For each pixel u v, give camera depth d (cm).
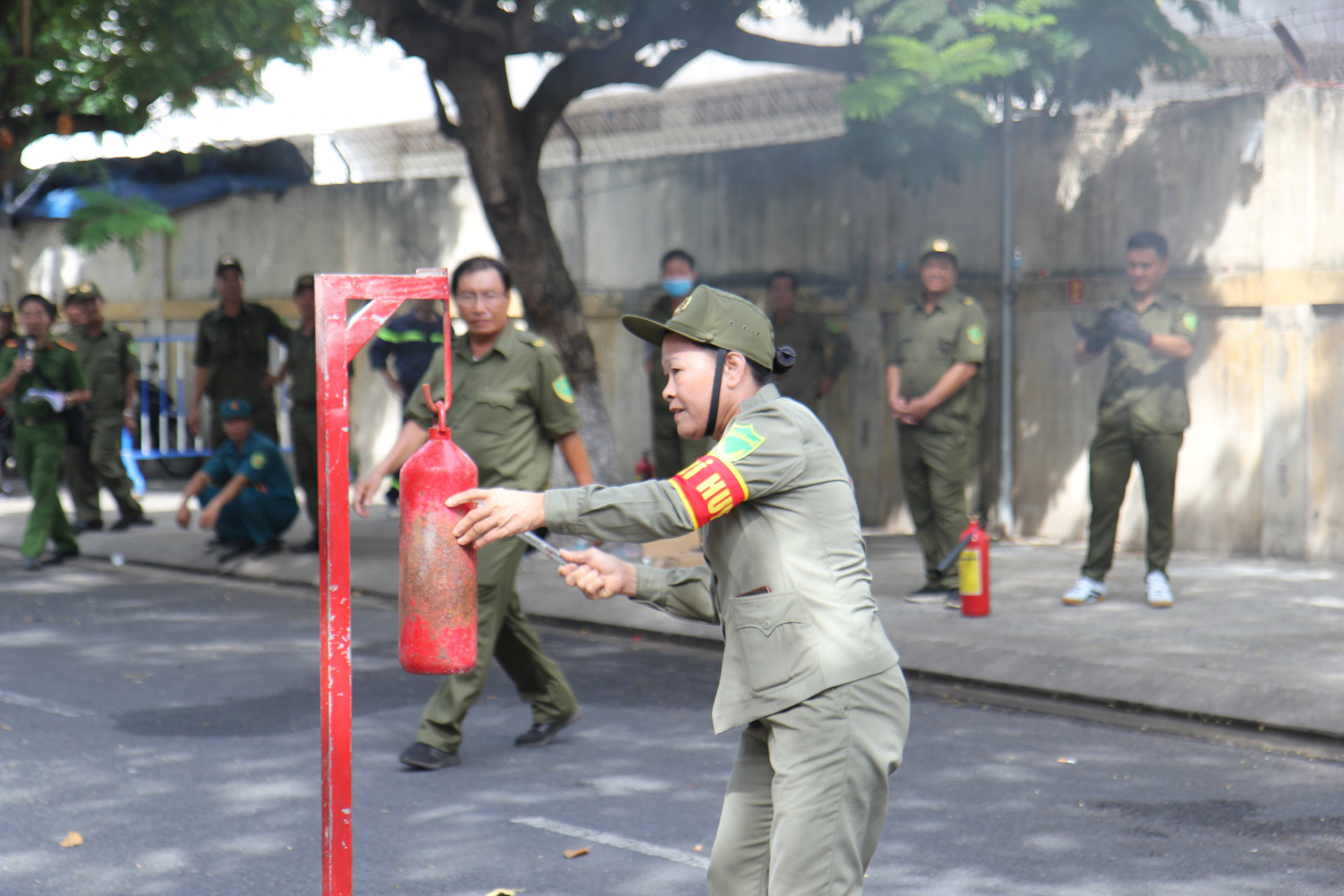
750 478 283
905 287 1186
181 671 732
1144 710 636
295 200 1602
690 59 1046
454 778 543
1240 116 1008
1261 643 723
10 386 1073
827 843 283
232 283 1157
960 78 886
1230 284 1012
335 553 281
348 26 1114
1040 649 711
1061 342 1109
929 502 860
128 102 1096
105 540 1169
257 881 435
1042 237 1117
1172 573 952
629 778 542
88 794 523
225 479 1067
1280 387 995
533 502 285
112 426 1225
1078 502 1109
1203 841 464
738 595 292
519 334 572
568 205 1398
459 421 566
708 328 296
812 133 1452
